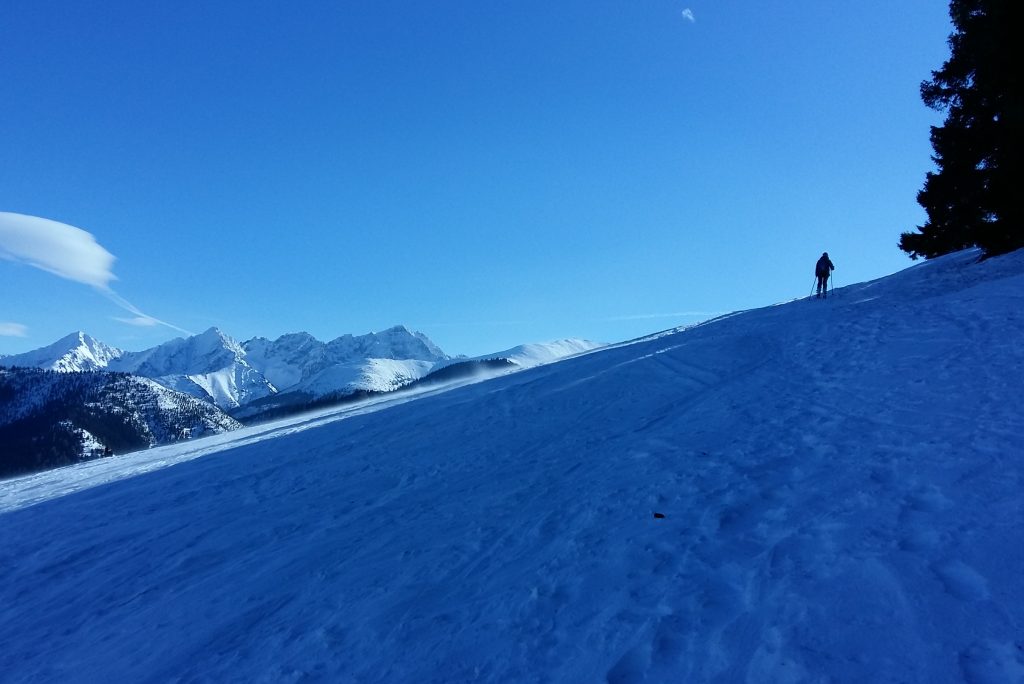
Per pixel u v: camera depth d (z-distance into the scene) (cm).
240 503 1367
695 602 592
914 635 471
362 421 2109
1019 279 1581
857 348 1460
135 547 1204
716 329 2472
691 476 922
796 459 884
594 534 809
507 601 705
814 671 462
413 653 650
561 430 1445
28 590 1079
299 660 692
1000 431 776
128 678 741
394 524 1061
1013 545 537
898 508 654
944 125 2566
